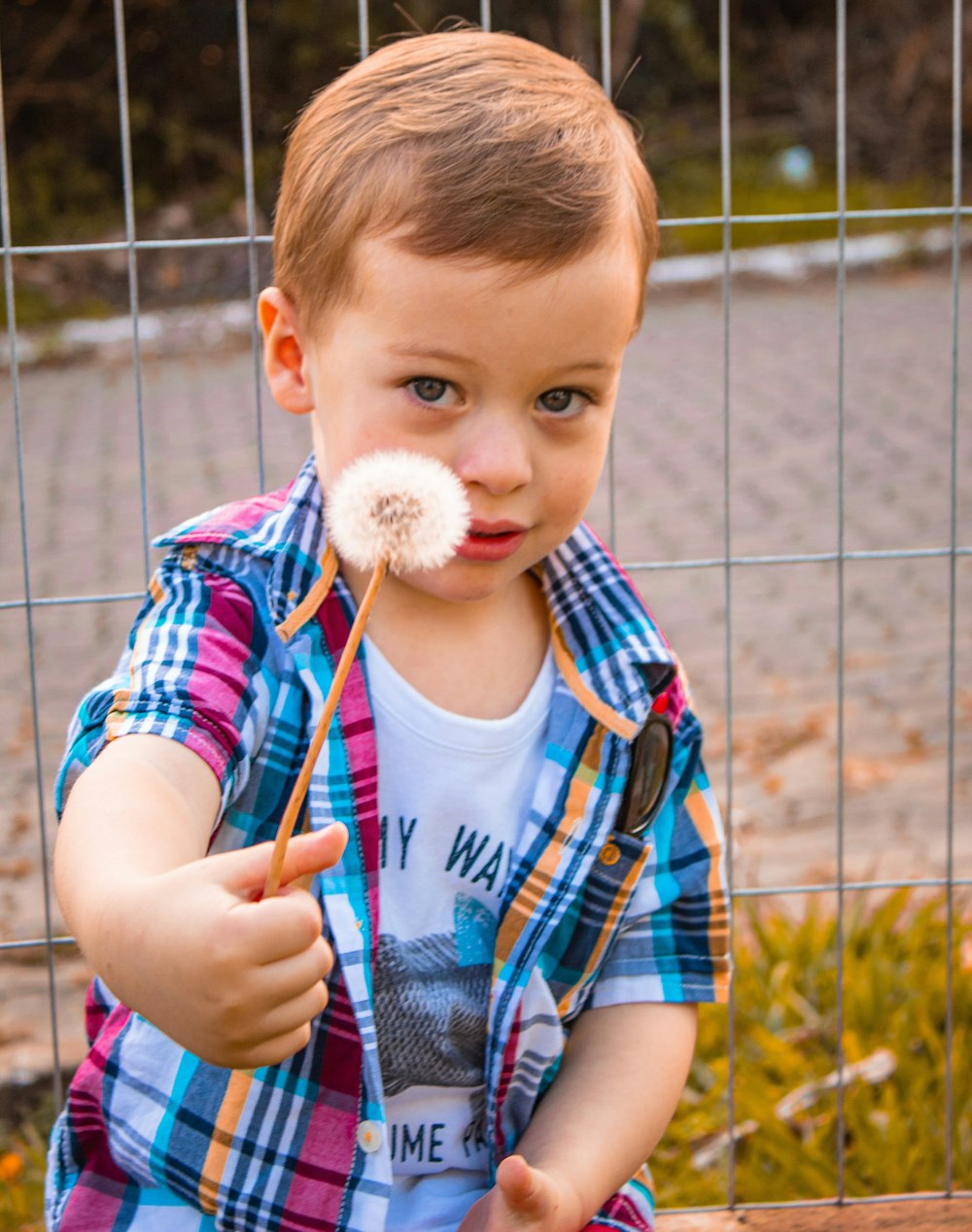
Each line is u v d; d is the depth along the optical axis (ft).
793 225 40.45
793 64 46.24
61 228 39.24
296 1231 4.13
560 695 4.61
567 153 3.98
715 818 4.93
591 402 4.06
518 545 4.09
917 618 16.98
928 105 44.91
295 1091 4.19
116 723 3.87
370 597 3.47
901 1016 8.68
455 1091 4.49
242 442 25.35
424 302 3.83
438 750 4.35
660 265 38.81
